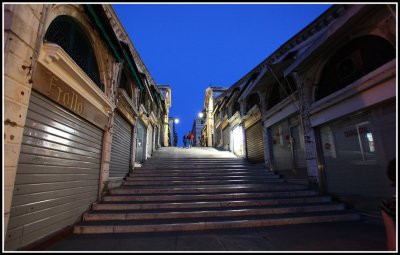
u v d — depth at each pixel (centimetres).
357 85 494
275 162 916
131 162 854
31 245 315
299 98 727
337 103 566
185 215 502
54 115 380
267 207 549
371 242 364
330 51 600
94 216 479
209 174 837
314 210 547
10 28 268
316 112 646
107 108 591
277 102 914
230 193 639
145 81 973
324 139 651
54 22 386
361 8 446
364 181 512
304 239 383
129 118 807
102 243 368
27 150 315
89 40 508
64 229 402
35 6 311
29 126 319
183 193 642
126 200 580
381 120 470
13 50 272
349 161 557
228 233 422
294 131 796
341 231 426
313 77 677
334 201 600
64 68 376
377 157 479
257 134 1077
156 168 891
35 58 307
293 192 642
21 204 302
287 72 688
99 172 580
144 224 444
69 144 432
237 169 926
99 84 570
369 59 505
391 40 434
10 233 281
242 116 1220
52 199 375
